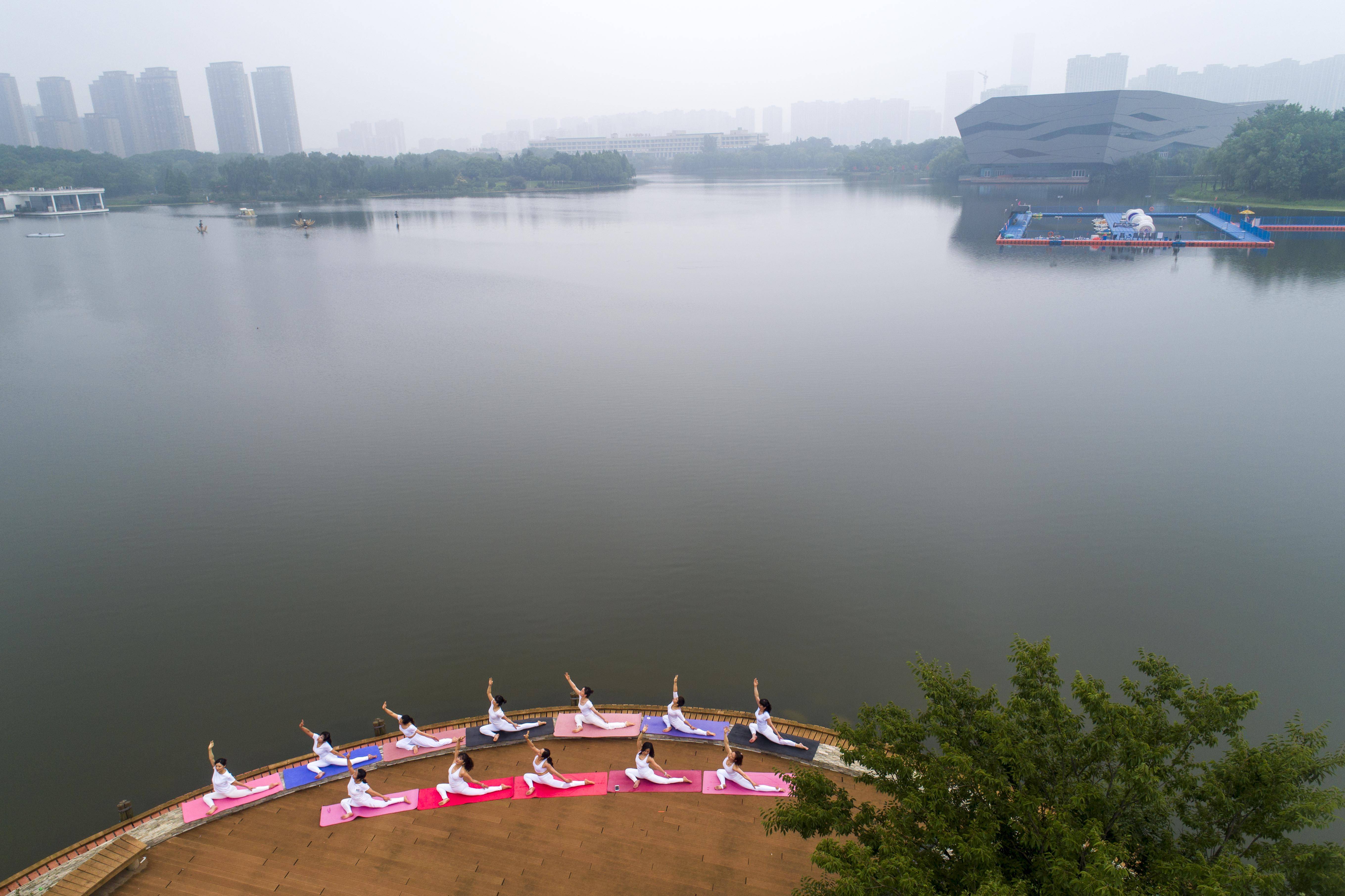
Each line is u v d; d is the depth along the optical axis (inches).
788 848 904.3
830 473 2082.9
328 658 1380.4
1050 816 656.4
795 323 3794.3
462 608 1515.7
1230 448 2203.5
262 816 961.5
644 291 4655.5
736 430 2395.4
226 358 3240.7
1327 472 2041.1
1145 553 1689.2
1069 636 1429.6
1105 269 5059.1
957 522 1820.9
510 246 6742.1
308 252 6378.0
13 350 3371.1
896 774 745.6
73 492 2018.9
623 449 2263.8
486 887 853.2
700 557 1684.3
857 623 1464.1
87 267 5565.9
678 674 1328.7
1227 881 560.4
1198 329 3499.0
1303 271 4753.9
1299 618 1466.5
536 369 3073.3
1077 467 2102.6
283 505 1936.5
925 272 5118.1
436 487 2031.3
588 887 853.8
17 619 1502.2
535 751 1079.0
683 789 997.8
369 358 3233.3
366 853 900.6
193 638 1438.2
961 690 790.5
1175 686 732.0
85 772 1142.3
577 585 1587.1
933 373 2942.9
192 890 850.1
